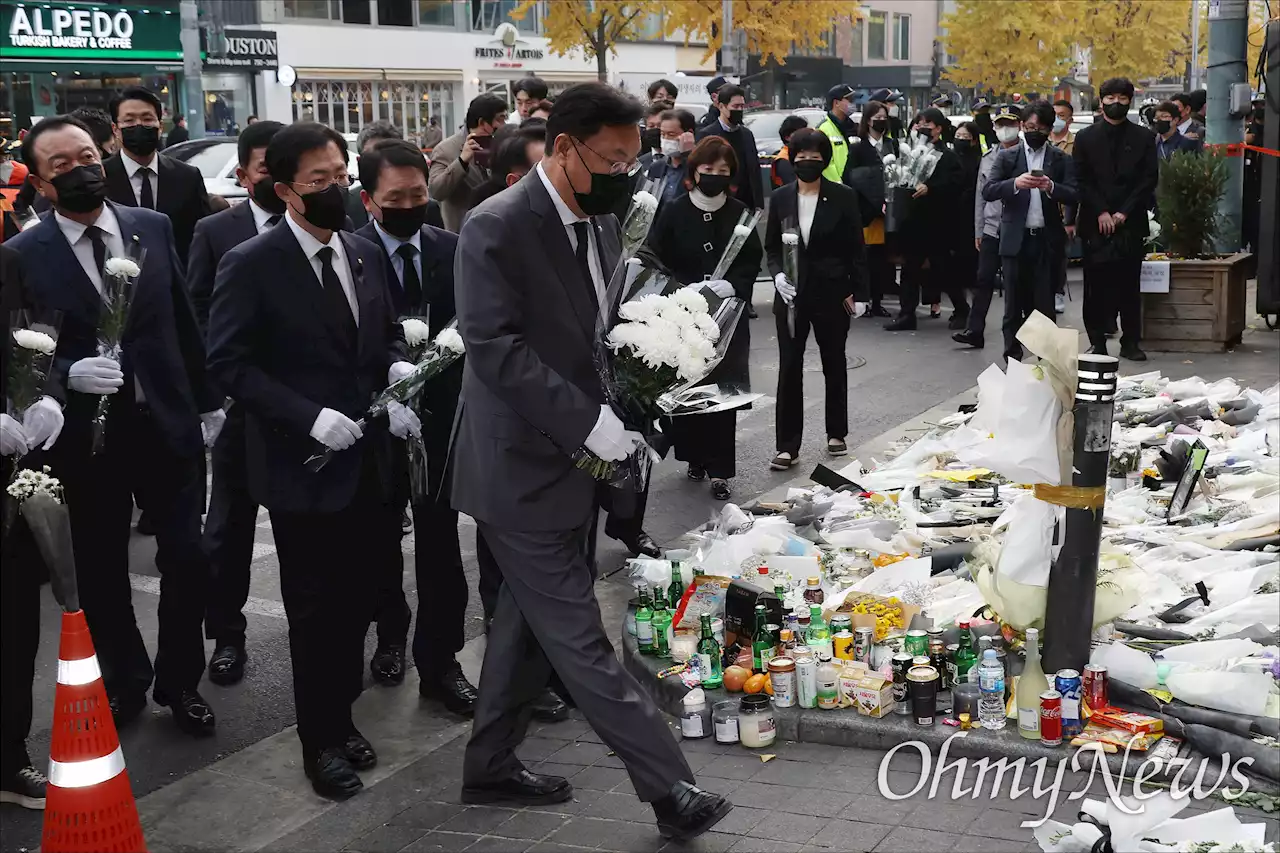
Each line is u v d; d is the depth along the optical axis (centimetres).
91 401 488
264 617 650
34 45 2894
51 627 636
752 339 1380
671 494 819
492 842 412
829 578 586
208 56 3244
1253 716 429
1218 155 1191
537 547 403
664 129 1082
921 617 493
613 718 397
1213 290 1157
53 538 384
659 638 527
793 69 4856
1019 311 1137
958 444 477
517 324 390
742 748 462
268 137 561
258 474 448
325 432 435
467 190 888
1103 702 447
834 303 852
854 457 880
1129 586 487
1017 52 4338
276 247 448
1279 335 1247
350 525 451
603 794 440
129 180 718
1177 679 443
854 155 1286
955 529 633
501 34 3581
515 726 434
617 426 384
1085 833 376
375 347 467
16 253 441
